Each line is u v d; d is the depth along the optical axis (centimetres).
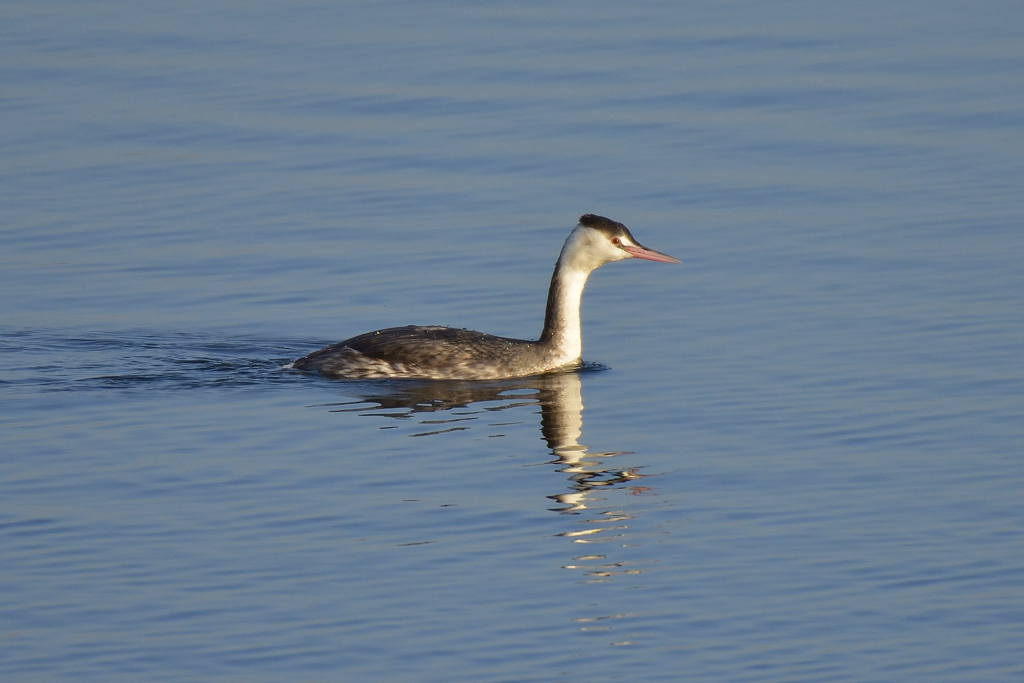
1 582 1248
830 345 1858
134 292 2106
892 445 1553
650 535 1352
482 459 1548
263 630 1169
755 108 2794
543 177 2508
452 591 1239
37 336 1950
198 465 1518
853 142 2623
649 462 1538
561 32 3253
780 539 1335
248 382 1806
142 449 1562
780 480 1476
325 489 1459
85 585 1245
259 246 2266
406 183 2502
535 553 1315
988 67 2955
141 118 2812
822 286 2062
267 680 1095
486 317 2031
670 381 1788
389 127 2748
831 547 1315
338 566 1285
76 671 1109
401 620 1188
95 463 1520
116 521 1374
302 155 2633
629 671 1107
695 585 1249
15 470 1497
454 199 2425
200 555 1304
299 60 3106
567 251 1892
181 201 2442
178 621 1184
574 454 1562
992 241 2178
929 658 1120
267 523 1373
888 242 2202
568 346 1889
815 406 1672
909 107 2772
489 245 2255
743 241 2244
